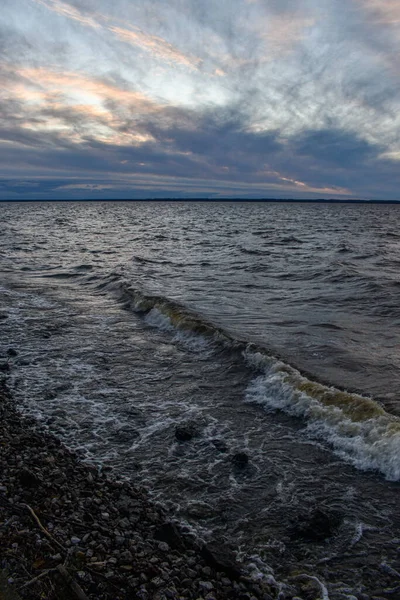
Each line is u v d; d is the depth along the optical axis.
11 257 30.53
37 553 4.58
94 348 12.11
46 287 20.23
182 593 4.31
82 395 9.23
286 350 11.43
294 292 19.31
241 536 5.30
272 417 8.28
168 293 18.78
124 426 8.00
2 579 4.08
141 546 4.93
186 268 26.41
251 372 10.13
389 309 16.03
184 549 4.98
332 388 8.54
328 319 14.69
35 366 10.77
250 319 14.62
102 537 4.99
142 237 49.59
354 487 6.21
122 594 4.20
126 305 16.97
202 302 17.16
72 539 4.87
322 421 7.84
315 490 6.17
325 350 11.46
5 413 8.32
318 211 170.12
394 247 38.31
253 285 20.98
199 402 8.93
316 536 5.26
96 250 35.97
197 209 196.62
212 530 5.40
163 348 12.12
